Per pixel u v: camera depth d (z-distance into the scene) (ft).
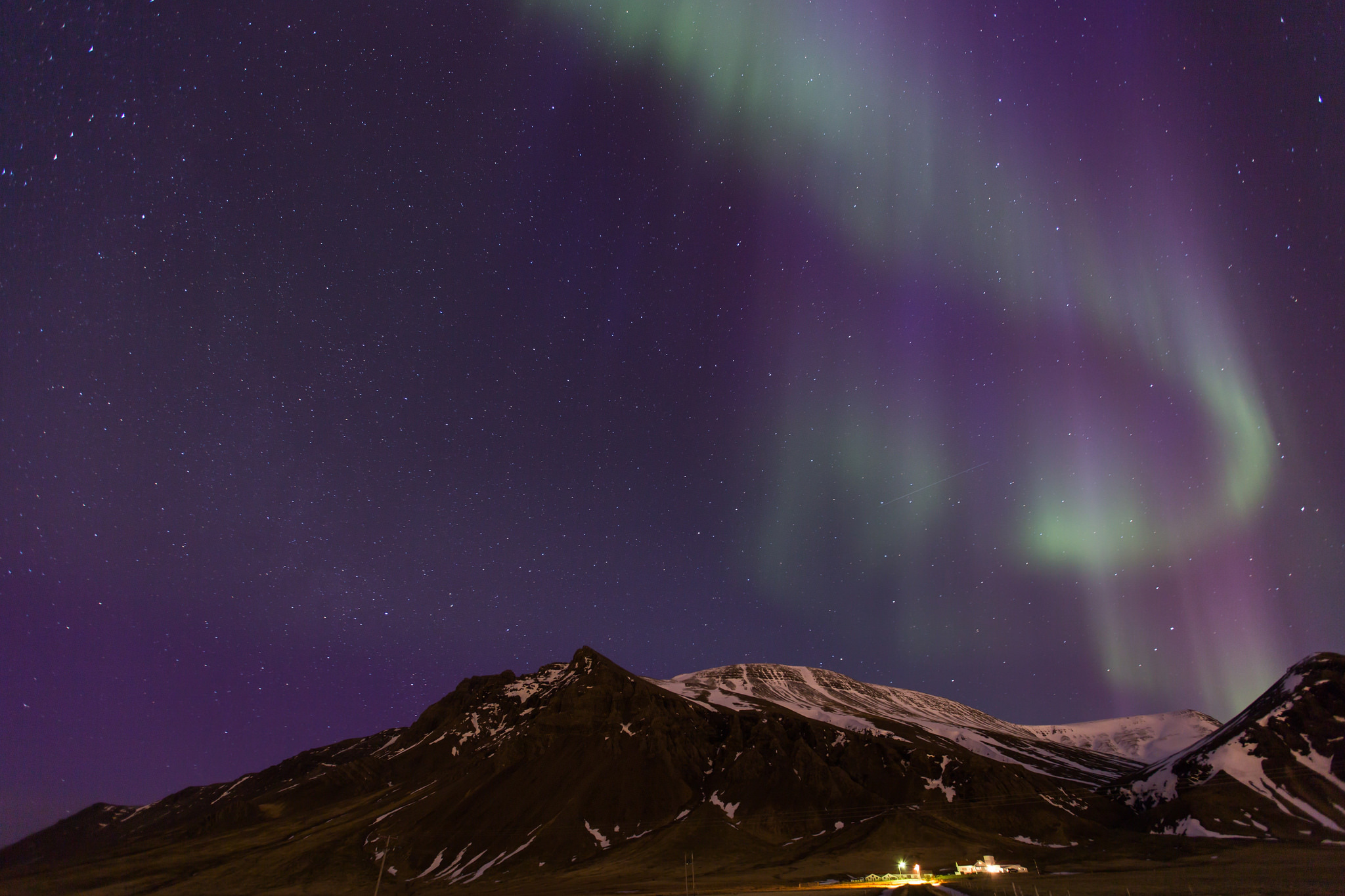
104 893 451.94
